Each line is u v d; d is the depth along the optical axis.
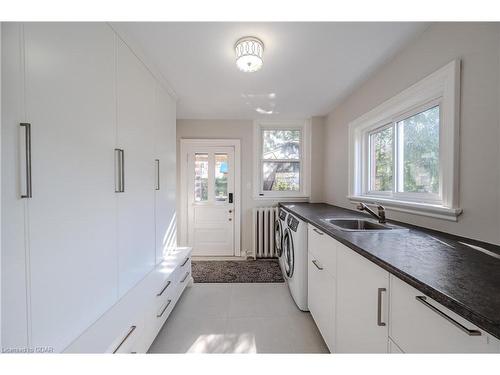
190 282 2.46
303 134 3.50
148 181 1.75
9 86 0.72
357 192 2.42
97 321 1.12
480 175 1.07
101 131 1.17
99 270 1.15
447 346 0.59
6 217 0.71
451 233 1.23
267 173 3.57
